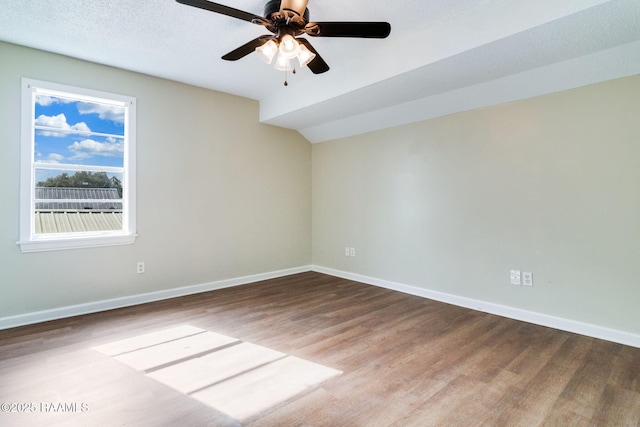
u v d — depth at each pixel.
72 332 2.61
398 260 3.90
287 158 4.67
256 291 3.86
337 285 4.16
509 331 2.65
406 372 2.02
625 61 2.28
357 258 4.39
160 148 3.47
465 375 1.98
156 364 2.11
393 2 2.16
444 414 1.62
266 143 4.41
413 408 1.66
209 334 2.60
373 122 3.99
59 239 2.88
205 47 2.76
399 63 2.69
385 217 4.03
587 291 2.55
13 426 1.50
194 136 3.72
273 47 2.08
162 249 3.50
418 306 3.31
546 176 2.74
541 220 2.78
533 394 1.78
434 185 3.53
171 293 3.57
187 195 3.68
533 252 2.83
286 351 2.30
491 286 3.10
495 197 3.05
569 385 1.87
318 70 2.48
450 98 3.19
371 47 2.80
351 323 2.84
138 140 3.32
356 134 4.35
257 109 4.29
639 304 2.33
